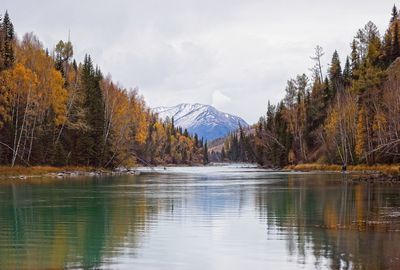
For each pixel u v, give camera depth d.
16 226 26.36
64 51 110.75
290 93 138.88
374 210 32.94
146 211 32.84
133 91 126.75
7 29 94.31
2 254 19.48
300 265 17.75
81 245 21.34
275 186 57.19
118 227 26.12
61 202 38.34
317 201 38.84
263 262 18.34
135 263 18.23
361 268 17.08
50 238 22.95
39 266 17.67
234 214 31.33
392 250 19.94
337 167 106.44
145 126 126.25
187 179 76.75
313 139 131.75
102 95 106.94
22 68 81.94
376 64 126.75
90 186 57.34
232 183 64.38
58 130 96.12
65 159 92.38
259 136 159.38
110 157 106.62
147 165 177.88
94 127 101.94
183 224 27.14
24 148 83.25
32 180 68.56
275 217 29.88
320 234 23.83
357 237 22.92
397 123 81.12
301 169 119.12
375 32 140.25
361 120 96.56
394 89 85.69
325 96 135.88
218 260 18.77
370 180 64.75
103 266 17.73
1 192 47.66
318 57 142.38
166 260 18.70
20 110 86.38
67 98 98.31
